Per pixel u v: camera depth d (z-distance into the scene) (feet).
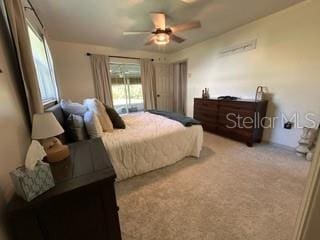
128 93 17.11
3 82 3.11
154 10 8.43
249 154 8.84
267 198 5.41
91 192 2.83
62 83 13.58
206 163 7.93
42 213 2.50
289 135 9.16
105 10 8.33
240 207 5.06
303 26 7.99
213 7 8.30
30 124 4.19
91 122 6.35
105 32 11.44
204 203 5.27
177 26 8.73
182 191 5.90
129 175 6.68
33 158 2.68
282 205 5.09
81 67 14.19
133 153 6.59
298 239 1.55
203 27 10.93
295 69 8.51
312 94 8.06
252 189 5.89
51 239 2.68
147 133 7.16
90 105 7.43
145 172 7.09
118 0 7.46
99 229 3.06
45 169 2.61
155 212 4.96
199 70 14.93
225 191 5.83
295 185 6.06
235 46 11.38
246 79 10.97
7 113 3.04
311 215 1.40
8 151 2.88
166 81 18.93
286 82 8.95
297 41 8.28
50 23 9.58
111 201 3.04
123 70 16.47
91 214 2.93
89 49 14.30
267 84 9.82
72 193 2.63
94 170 3.26
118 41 13.52
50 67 9.69
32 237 2.53
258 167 7.43
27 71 4.00
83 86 14.47
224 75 12.56
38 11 8.00
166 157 7.50
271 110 9.78
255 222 4.51
